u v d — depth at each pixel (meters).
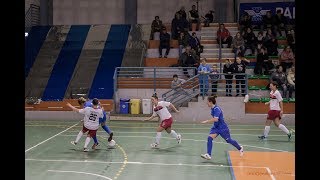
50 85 22.64
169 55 23.56
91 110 11.27
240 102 18.41
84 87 22.23
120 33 26.92
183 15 24.19
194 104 18.75
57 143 12.88
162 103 11.93
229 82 19.03
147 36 26.39
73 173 8.79
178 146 12.24
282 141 13.17
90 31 27.33
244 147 11.98
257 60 20.70
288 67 20.48
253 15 25.97
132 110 19.70
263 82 20.27
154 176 8.50
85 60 24.53
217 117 9.81
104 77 22.84
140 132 15.35
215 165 9.56
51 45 26.12
